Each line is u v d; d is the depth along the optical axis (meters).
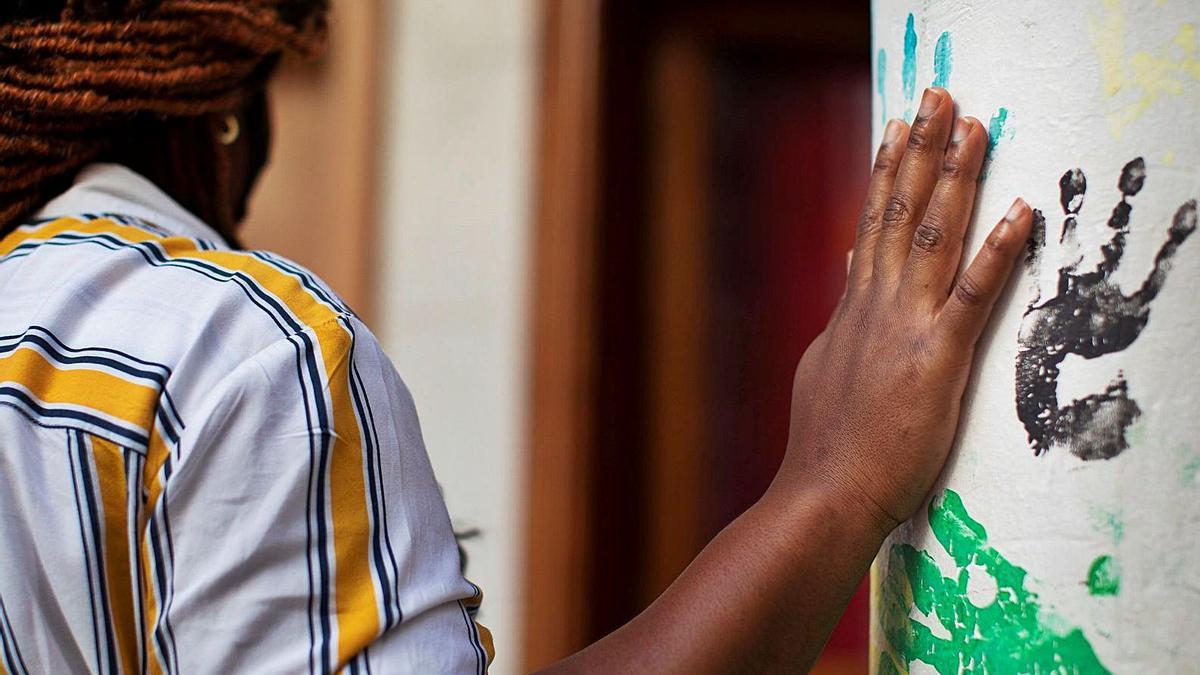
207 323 0.71
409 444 0.75
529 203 2.50
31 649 0.69
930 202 0.78
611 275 2.48
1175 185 0.70
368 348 0.75
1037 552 0.73
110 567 0.69
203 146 0.99
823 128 2.58
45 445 0.69
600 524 2.45
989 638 0.76
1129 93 0.71
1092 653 0.71
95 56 0.84
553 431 2.44
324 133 2.58
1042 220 0.74
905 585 0.84
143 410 0.69
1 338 0.73
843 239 2.57
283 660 0.66
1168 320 0.70
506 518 2.46
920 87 0.85
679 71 2.54
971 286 0.75
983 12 0.79
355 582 0.69
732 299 2.56
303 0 1.01
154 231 0.85
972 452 0.77
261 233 2.56
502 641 2.43
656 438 2.52
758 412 2.55
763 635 0.73
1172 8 0.71
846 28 2.58
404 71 2.58
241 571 0.67
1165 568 0.69
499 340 2.50
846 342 0.80
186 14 0.87
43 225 0.84
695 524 2.52
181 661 0.66
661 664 0.71
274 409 0.69
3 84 0.82
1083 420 0.72
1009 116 0.76
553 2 2.50
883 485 0.77
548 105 2.50
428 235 2.55
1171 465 0.70
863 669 2.41
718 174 2.56
